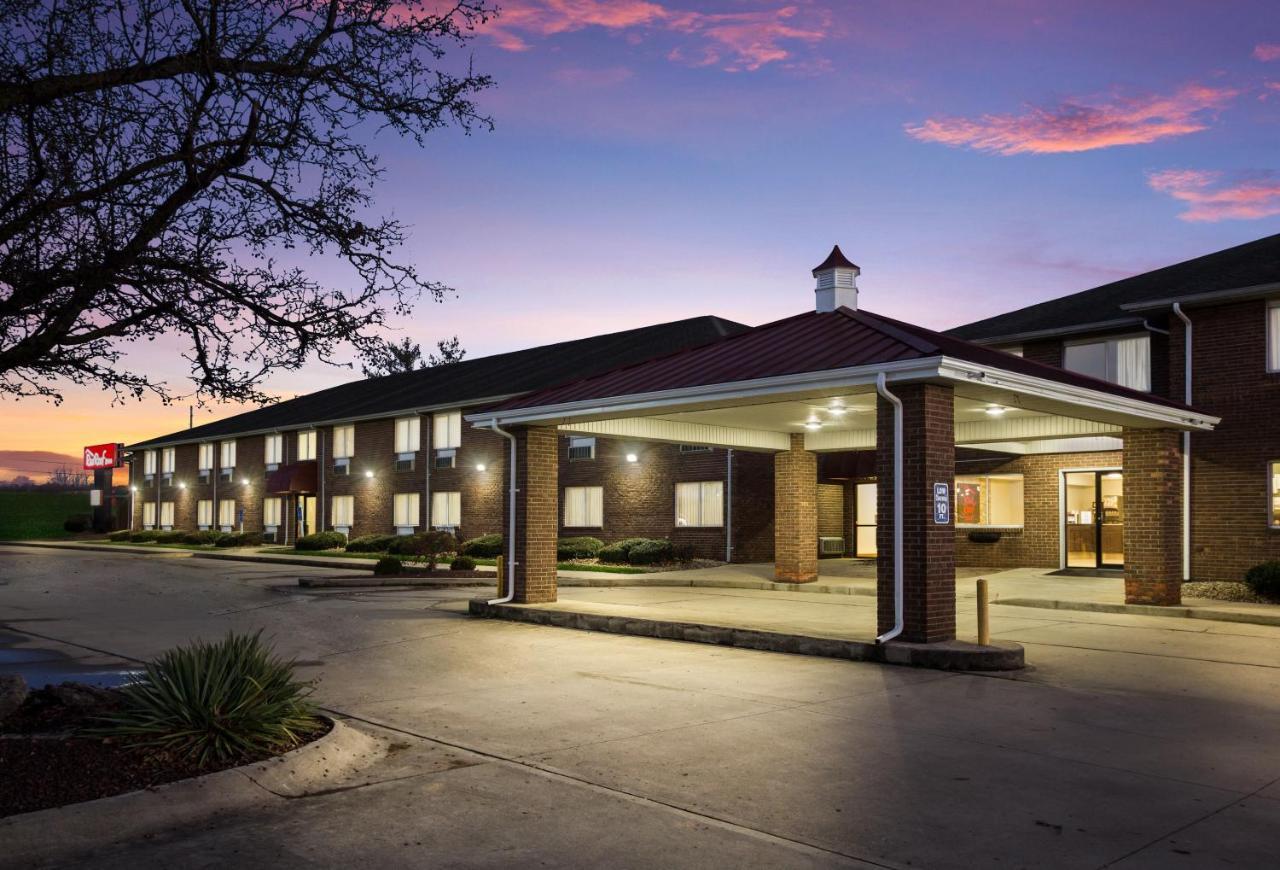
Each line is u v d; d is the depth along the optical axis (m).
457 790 6.90
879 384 12.39
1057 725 9.02
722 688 10.78
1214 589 20.22
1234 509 21.64
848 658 12.71
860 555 32.06
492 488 37.75
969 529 27.41
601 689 10.75
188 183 7.24
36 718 7.82
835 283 16.81
